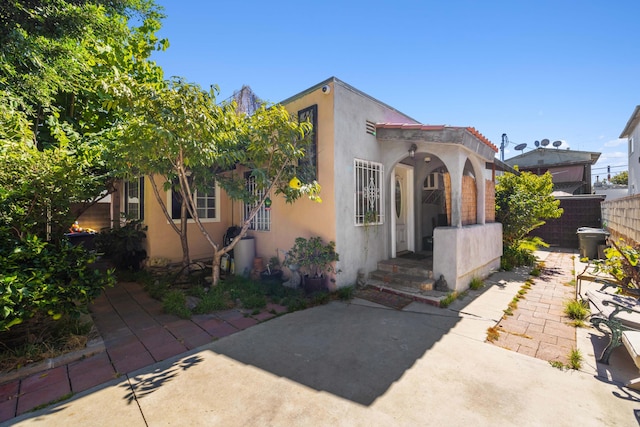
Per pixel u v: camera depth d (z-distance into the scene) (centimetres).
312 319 437
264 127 496
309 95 593
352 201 590
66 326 378
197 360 321
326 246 558
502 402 245
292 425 220
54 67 454
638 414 229
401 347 347
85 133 590
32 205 368
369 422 222
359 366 304
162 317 455
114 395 260
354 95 599
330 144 553
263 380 280
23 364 306
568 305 462
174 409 239
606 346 331
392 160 664
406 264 634
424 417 227
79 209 582
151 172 497
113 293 586
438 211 953
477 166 671
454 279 541
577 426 216
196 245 860
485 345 352
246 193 568
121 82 374
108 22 551
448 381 276
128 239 755
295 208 624
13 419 230
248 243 693
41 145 586
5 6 343
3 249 332
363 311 470
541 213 866
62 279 371
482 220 684
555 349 340
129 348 353
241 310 480
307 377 285
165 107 386
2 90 425
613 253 481
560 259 932
